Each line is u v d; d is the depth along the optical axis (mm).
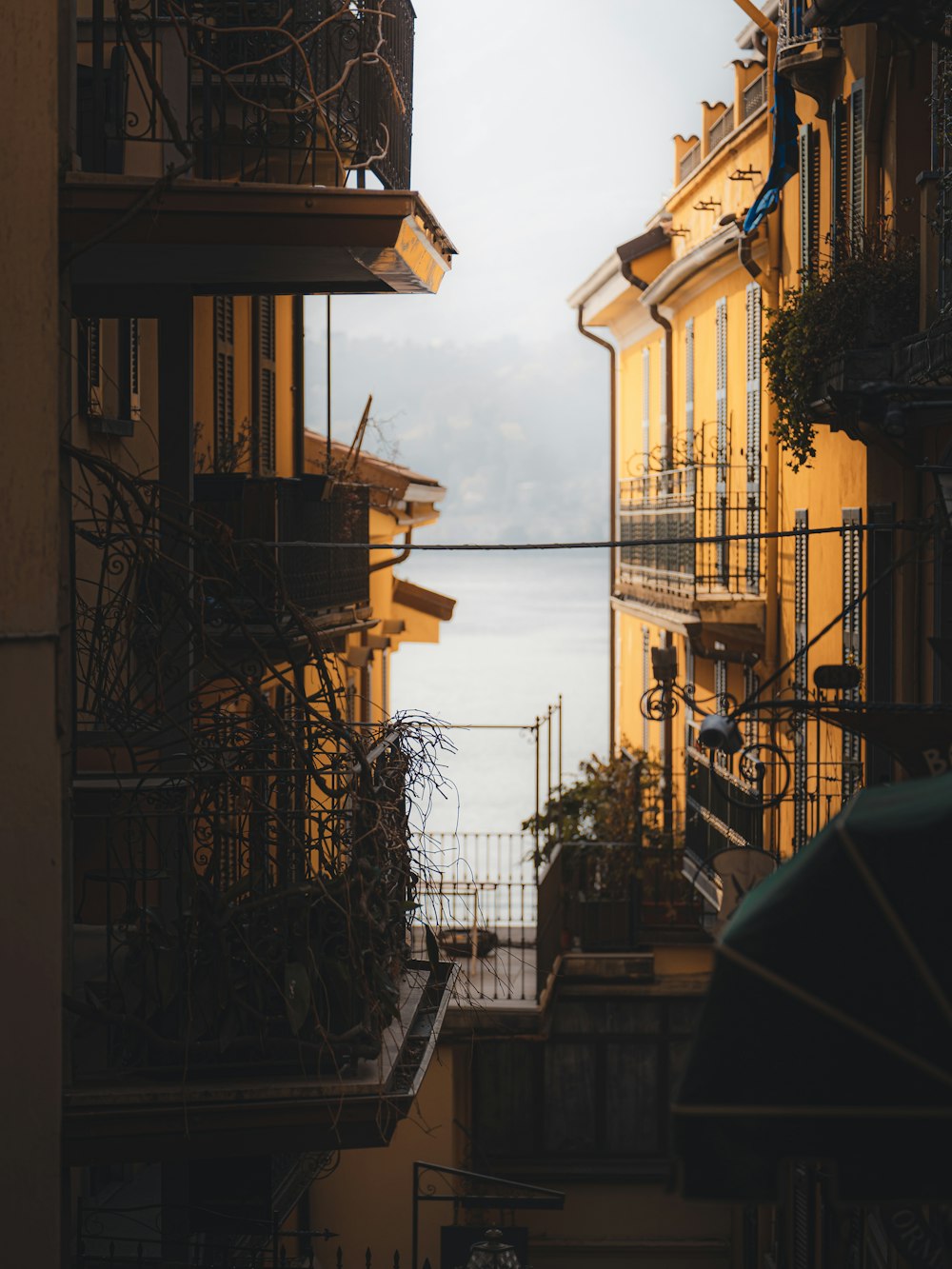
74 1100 7012
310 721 8227
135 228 7418
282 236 7539
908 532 11094
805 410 12586
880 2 9375
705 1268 17125
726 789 16891
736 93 19578
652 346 25406
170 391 9156
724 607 16984
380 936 7609
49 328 6820
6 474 6766
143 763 8203
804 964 4305
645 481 22516
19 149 6789
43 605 6852
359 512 17531
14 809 6867
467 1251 12852
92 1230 10570
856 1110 4223
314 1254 15180
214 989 7242
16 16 6785
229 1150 7121
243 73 9570
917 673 11062
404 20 9352
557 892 17375
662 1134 17219
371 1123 7156
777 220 16406
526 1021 16438
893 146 12195
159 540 8398
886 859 4336
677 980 17188
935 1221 8484
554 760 56031
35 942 6906
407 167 9438
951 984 4219
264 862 7602
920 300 11492
